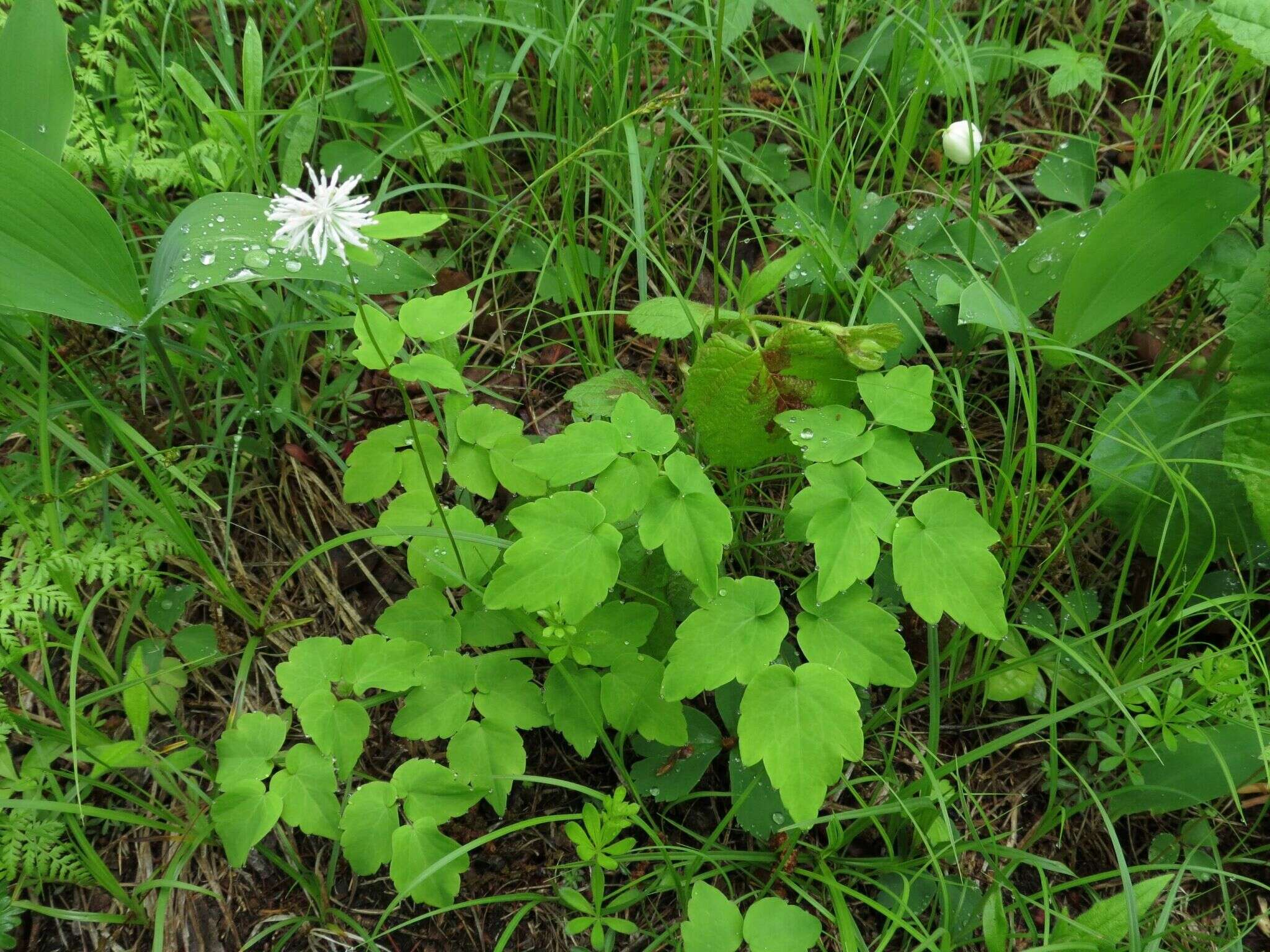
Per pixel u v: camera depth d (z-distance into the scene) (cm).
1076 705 38
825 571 35
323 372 48
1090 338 46
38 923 39
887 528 36
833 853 39
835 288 47
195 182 45
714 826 41
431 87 54
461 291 37
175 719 42
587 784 42
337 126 55
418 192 54
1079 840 41
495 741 37
